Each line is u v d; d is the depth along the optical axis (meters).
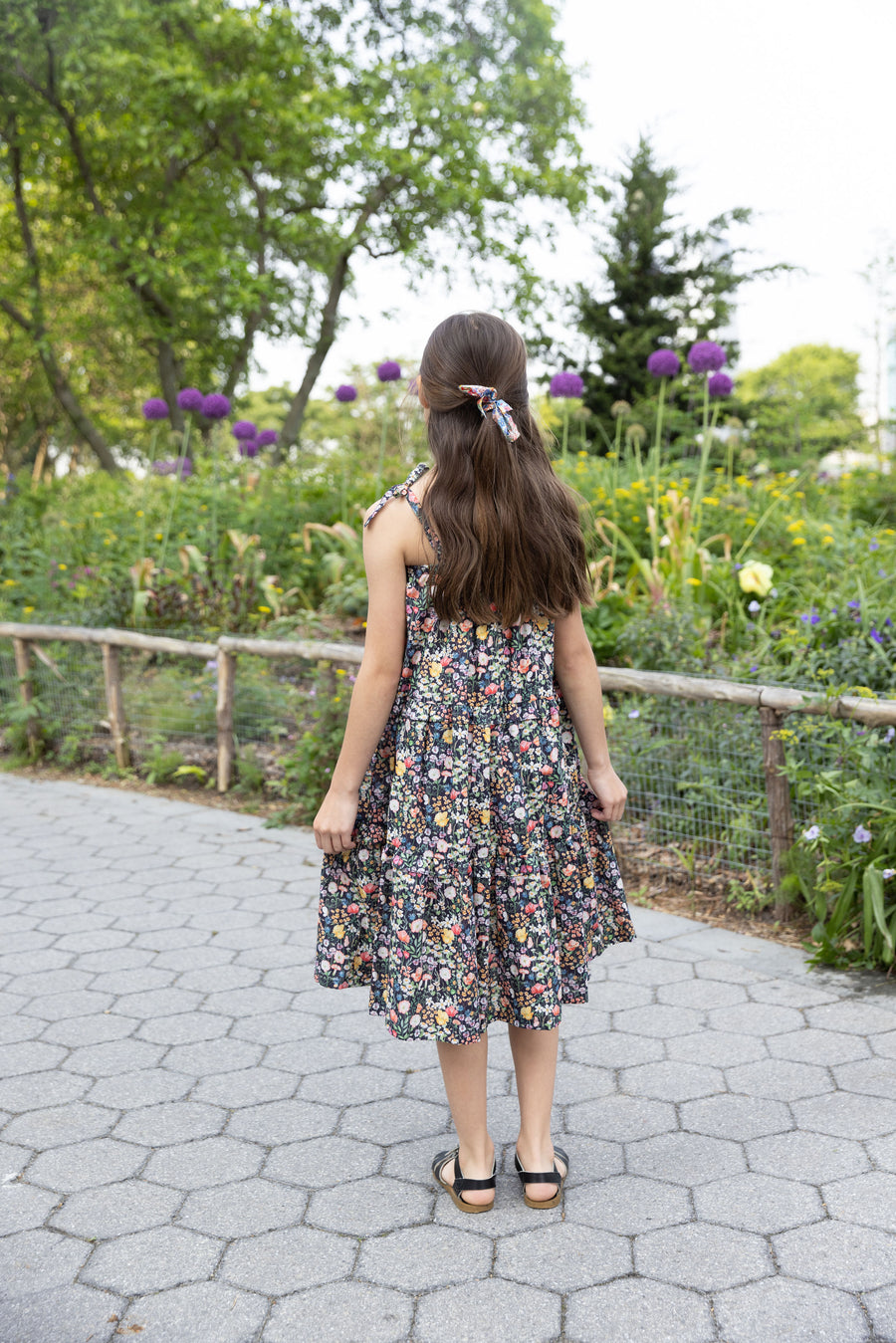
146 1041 2.54
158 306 14.55
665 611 4.44
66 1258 1.72
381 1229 1.80
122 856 4.06
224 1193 1.91
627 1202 1.86
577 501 1.78
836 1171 1.92
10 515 8.90
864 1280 1.62
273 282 14.55
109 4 12.13
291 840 4.24
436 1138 2.11
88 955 3.10
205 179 14.74
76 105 13.77
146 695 5.25
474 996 1.72
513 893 1.73
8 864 3.99
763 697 3.09
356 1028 2.61
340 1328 1.55
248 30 12.55
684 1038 2.48
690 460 7.82
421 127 13.19
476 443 1.66
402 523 1.68
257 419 27.05
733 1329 1.52
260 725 4.84
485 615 1.67
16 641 5.63
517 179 13.64
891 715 2.87
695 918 3.25
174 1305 1.60
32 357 19.62
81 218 14.99
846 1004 2.63
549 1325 1.54
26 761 5.66
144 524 7.39
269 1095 2.28
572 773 1.83
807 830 2.89
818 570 5.12
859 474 7.88
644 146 14.52
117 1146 2.08
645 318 14.06
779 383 16.75
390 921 1.74
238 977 2.93
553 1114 2.17
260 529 7.38
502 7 13.91
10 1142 2.10
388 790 1.76
